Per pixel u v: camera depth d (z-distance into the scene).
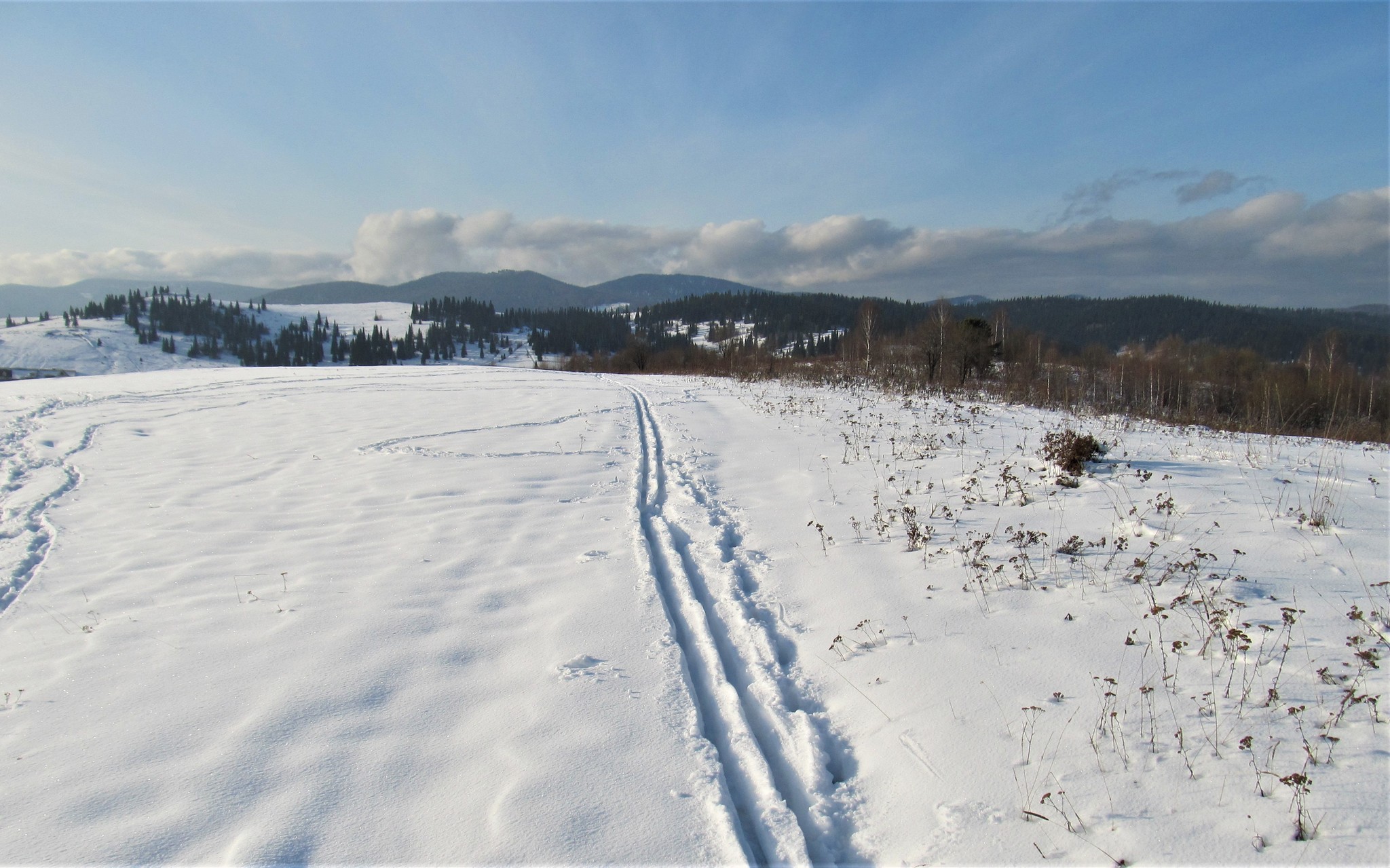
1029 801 2.68
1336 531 4.98
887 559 5.35
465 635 4.27
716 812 2.70
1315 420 20.80
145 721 3.27
